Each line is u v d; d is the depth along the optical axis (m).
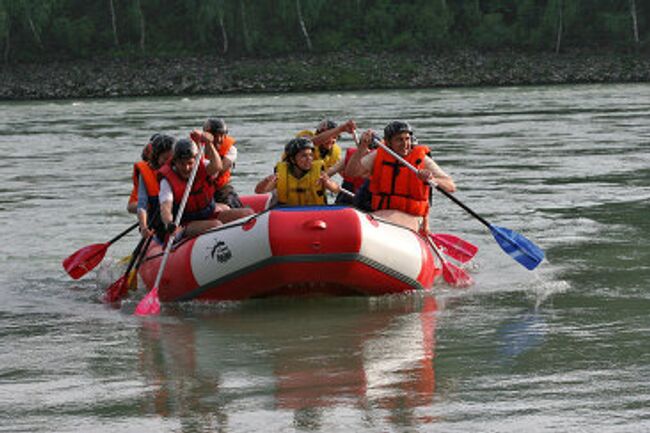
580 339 10.93
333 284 13.01
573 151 30.23
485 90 75.12
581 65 90.94
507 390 9.16
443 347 10.78
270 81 88.94
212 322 12.30
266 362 10.36
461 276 14.14
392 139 14.51
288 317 12.41
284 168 14.08
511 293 13.48
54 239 18.30
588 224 18.31
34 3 102.06
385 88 86.19
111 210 21.33
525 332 11.34
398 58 95.81
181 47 103.00
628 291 13.29
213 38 103.06
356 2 104.94
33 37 102.69
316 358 10.45
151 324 12.31
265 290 13.07
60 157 32.78
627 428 8.09
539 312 12.31
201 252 13.30
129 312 13.08
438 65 92.88
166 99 76.62
